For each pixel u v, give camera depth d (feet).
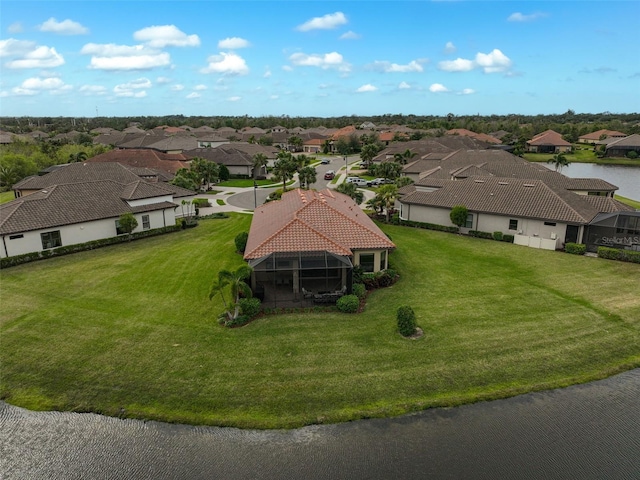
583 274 106.73
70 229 131.64
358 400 61.41
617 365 69.10
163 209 158.10
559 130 619.26
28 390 63.98
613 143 435.94
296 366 68.74
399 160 311.68
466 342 75.20
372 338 76.64
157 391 63.26
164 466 51.24
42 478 50.03
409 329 76.74
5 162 258.37
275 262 89.45
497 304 90.17
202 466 51.13
